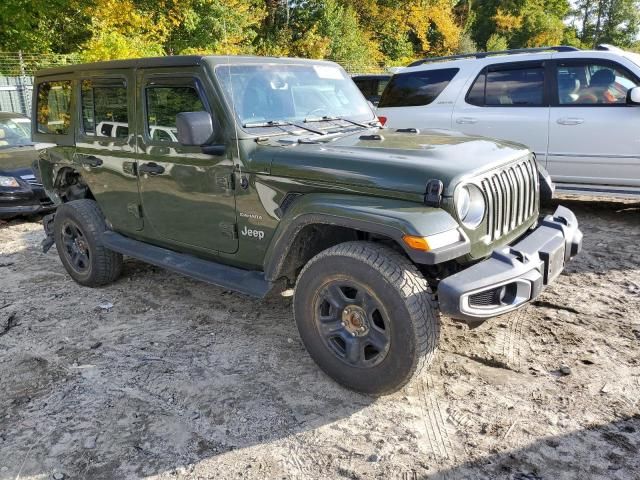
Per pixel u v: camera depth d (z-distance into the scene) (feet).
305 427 9.70
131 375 11.61
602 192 20.80
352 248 9.84
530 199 11.77
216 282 12.32
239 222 11.90
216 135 11.80
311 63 14.02
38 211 25.12
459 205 9.39
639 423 9.36
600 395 10.16
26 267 18.93
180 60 12.27
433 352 9.50
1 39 68.18
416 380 10.90
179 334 13.38
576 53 21.12
